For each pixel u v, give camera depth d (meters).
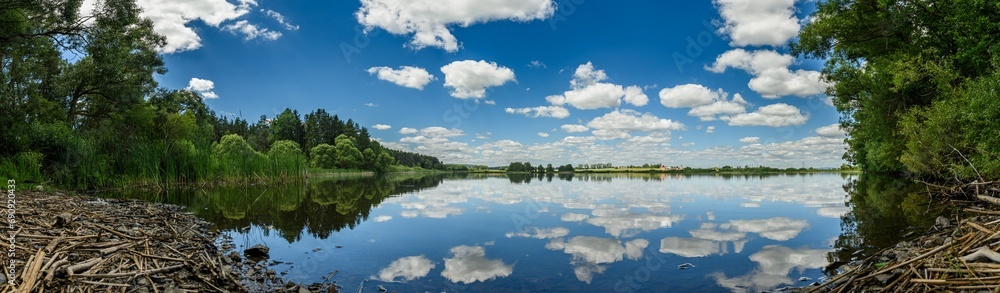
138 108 33.91
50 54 30.33
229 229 12.16
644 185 36.50
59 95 29.77
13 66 26.19
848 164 61.00
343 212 16.25
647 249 9.37
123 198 19.31
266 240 10.61
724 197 22.55
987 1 17.00
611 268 7.86
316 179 53.75
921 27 23.44
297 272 7.71
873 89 27.34
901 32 24.56
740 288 6.64
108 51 27.89
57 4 22.08
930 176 28.88
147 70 31.80
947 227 9.72
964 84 20.05
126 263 6.72
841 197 21.64
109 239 7.84
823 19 27.28
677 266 7.93
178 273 6.77
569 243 10.08
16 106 23.48
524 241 10.35
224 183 32.72
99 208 11.80
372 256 8.93
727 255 8.75
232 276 7.17
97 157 24.05
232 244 10.05
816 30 27.53
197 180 29.53
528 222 13.43
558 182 45.09
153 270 6.43
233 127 104.44
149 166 26.48
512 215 15.20
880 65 26.31
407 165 125.38
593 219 14.00
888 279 5.63
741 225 12.56
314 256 8.92
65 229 7.94
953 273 5.09
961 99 18.72
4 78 23.98
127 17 24.97
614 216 14.73
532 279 7.24
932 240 7.69
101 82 29.03
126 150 26.91
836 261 8.08
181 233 10.08
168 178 27.58
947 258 5.47
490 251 9.32
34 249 6.43
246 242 10.34
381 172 107.50
